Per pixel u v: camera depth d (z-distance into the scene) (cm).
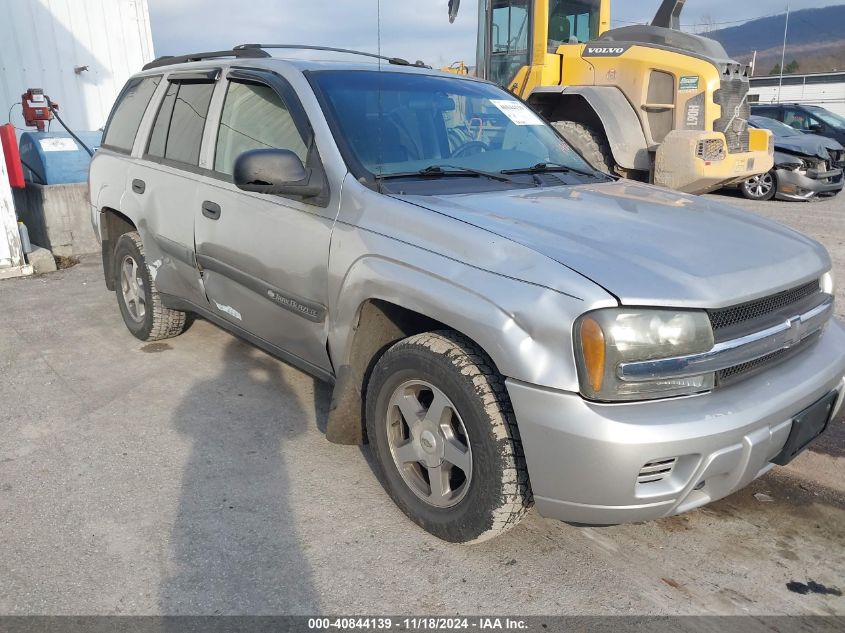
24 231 709
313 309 315
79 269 732
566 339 221
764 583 258
